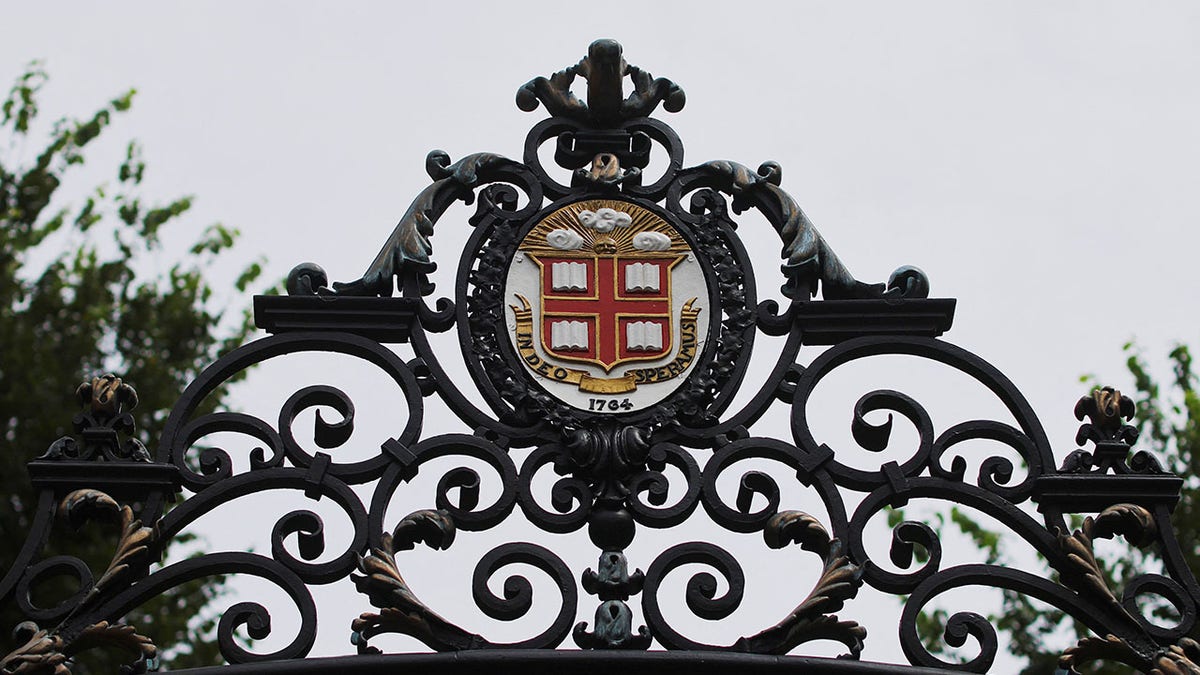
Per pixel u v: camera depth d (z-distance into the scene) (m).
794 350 5.66
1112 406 5.60
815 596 5.26
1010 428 5.57
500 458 5.43
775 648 5.20
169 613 9.38
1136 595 5.34
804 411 5.56
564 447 5.43
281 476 5.41
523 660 5.10
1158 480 5.47
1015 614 8.81
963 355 5.67
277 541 5.30
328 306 5.64
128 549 5.27
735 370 5.56
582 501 5.38
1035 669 8.60
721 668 5.12
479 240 5.73
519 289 5.63
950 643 5.26
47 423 9.41
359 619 5.17
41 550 5.28
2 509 9.15
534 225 5.73
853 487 5.51
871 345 5.68
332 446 5.50
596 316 5.59
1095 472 5.51
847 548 5.38
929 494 5.49
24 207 10.63
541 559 5.29
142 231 10.71
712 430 5.50
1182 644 5.27
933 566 5.35
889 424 5.56
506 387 5.50
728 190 5.91
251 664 5.12
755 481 5.43
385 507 5.38
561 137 5.96
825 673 5.13
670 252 5.70
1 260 10.04
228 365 5.55
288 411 5.51
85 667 8.77
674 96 6.01
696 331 5.59
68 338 9.89
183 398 5.50
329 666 5.10
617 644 5.17
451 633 5.18
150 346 10.09
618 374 5.52
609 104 5.95
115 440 5.43
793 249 5.76
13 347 9.55
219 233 10.93
